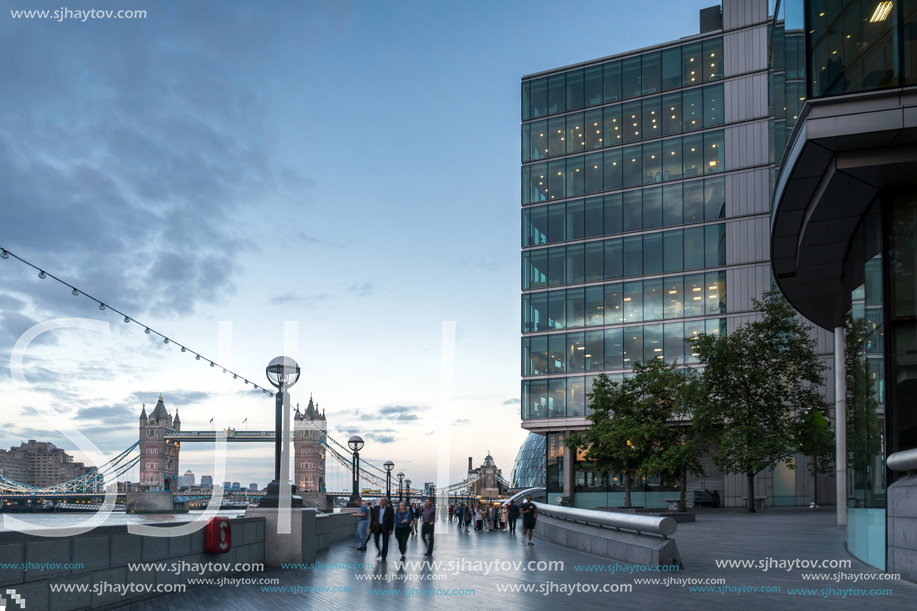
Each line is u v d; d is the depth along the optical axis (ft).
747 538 72.28
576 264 193.47
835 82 43.04
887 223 46.52
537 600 37.60
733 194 179.52
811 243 55.47
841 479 82.89
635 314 184.65
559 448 189.98
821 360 166.91
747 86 182.09
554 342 192.24
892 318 45.98
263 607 36.19
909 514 41.88
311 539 59.57
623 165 192.65
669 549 49.52
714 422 133.39
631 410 141.38
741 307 174.40
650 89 192.85
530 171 203.21
